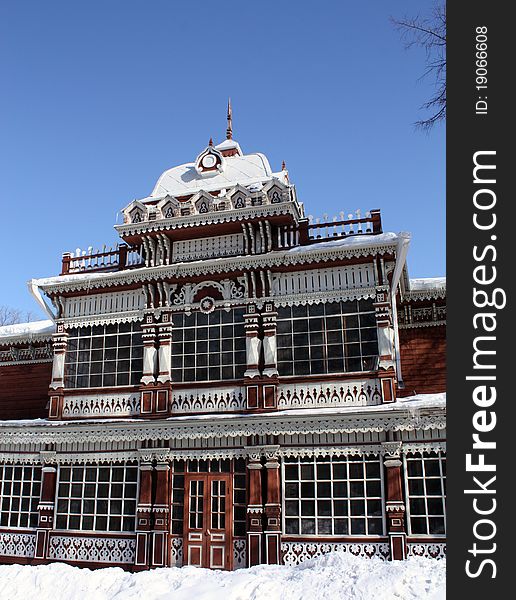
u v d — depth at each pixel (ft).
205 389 61.41
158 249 67.77
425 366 66.39
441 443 53.31
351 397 56.95
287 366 59.57
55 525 62.44
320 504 55.11
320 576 43.93
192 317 64.18
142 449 60.90
